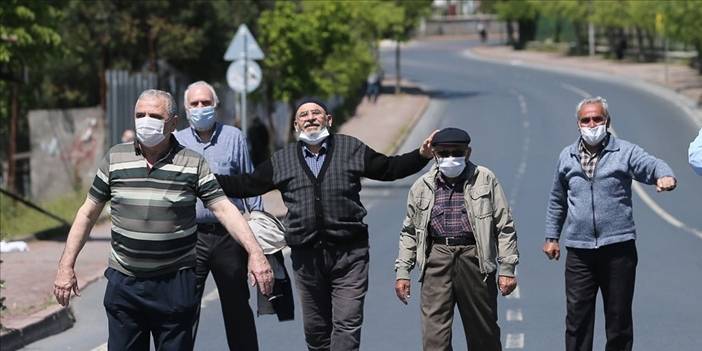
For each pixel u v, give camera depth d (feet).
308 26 331.77
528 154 350.02
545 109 486.38
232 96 385.29
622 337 86.74
